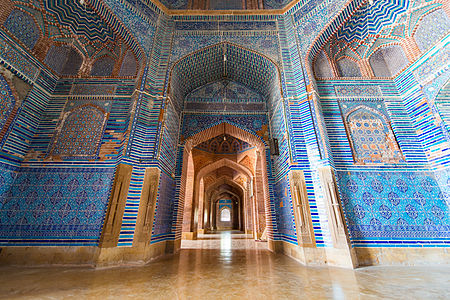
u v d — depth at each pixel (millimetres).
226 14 6141
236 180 12883
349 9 4945
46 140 4465
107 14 4832
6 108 3998
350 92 5105
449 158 4012
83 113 4809
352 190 4145
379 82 5184
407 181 4188
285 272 3105
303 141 4484
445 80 4238
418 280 2705
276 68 5410
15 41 4160
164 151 4738
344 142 4539
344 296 2100
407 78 4891
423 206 3992
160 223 4488
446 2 4172
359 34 5344
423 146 4426
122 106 4934
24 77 4328
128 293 2164
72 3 4812
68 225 3875
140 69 5145
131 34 5129
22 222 3846
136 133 4379
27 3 4293
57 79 5070
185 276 2857
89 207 4008
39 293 2160
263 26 6004
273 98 5914
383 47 5383
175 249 5094
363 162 4371
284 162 4910
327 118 4809
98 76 5242
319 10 5410
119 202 3791
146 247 3729
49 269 3270
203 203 12719
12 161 4059
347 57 5652
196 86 6730
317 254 3666
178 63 5516
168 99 5008
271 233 5469
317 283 2553
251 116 6562
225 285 2455
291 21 5871
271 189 5797
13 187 4039
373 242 3797
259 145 6539
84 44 5383
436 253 3703
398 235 3832
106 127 4664
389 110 4848
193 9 6215
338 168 4324
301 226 3867
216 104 6688
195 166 9188
